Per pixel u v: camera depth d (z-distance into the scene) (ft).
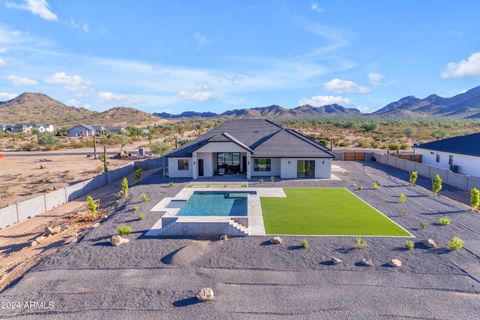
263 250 50.65
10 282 43.32
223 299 37.37
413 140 258.98
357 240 52.95
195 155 112.98
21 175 132.46
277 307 35.73
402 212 70.18
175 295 38.40
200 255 49.06
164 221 60.54
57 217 76.89
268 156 110.63
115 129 437.17
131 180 118.62
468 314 34.19
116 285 40.78
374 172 124.57
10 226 70.79
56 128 607.78
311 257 47.91
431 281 40.83
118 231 58.65
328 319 33.58
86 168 150.82
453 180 98.99
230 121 139.85
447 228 59.72
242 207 75.82
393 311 34.78
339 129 378.32
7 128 489.67
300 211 71.87
